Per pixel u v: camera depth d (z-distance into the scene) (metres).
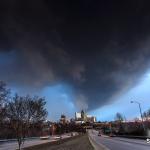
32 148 46.72
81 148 45.84
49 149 44.03
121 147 46.50
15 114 34.25
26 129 35.44
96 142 72.44
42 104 36.44
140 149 38.47
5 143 78.25
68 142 77.62
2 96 33.03
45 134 152.00
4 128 34.97
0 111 31.94
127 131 123.38
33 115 35.69
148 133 88.44
